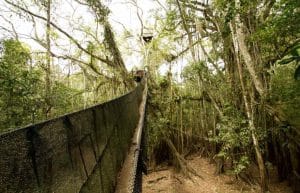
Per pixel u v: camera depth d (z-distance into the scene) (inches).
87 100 700.7
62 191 76.1
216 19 629.0
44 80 459.5
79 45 715.4
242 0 371.9
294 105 513.7
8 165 51.1
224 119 601.0
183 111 917.8
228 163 766.5
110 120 159.8
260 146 644.1
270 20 342.6
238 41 511.8
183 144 920.3
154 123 816.3
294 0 270.1
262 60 535.8
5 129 311.0
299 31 323.0
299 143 527.8
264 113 612.7
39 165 63.5
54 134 74.1
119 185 161.6
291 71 553.9
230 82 652.1
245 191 642.2
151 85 836.0
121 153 195.0
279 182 682.2
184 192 681.0
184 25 704.4
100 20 711.1
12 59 356.5
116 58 738.2
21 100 336.2
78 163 93.2
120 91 743.7
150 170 800.9
